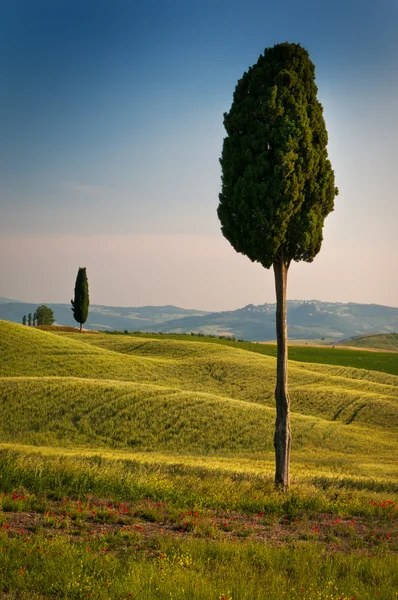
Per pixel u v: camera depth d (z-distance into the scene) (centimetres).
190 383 9894
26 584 1325
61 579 1350
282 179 3219
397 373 12925
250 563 1586
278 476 3291
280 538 1970
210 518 2142
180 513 2131
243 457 5922
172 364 11138
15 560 1433
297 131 3234
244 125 3347
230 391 9512
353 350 16875
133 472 3272
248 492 2770
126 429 6644
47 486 2348
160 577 1383
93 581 1346
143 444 6328
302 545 1795
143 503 2277
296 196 3259
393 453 6359
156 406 7344
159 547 1689
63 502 2153
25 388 7669
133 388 8056
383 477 4747
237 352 13125
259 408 7719
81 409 7106
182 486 2745
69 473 2544
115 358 11012
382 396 9250
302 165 3294
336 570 1585
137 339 14975
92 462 3975
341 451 6344
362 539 2014
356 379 11394
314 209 3406
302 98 3328
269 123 3256
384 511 2534
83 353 10981
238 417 7181
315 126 3400
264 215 3244
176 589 1320
